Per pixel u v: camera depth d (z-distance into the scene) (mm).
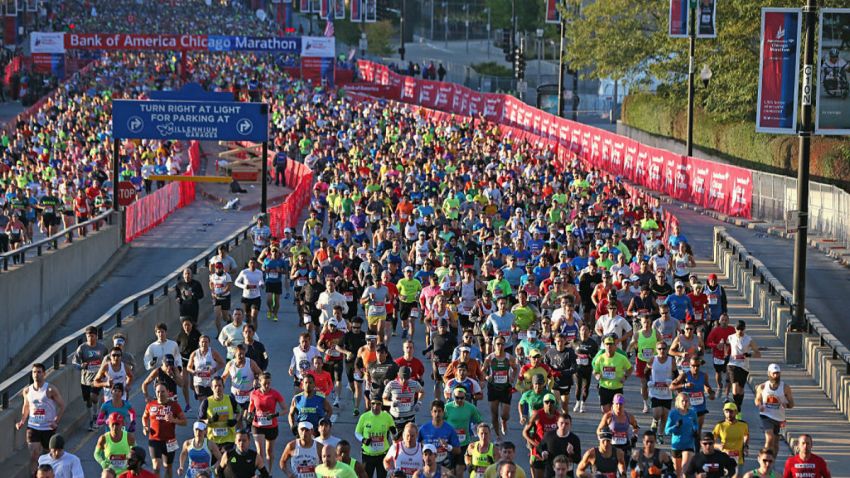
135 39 171875
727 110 103438
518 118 135000
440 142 110688
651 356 41344
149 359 38312
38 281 59375
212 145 130625
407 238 65062
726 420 33281
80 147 102938
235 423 33406
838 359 44844
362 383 40719
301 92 157375
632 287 49781
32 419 34062
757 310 59219
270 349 50875
